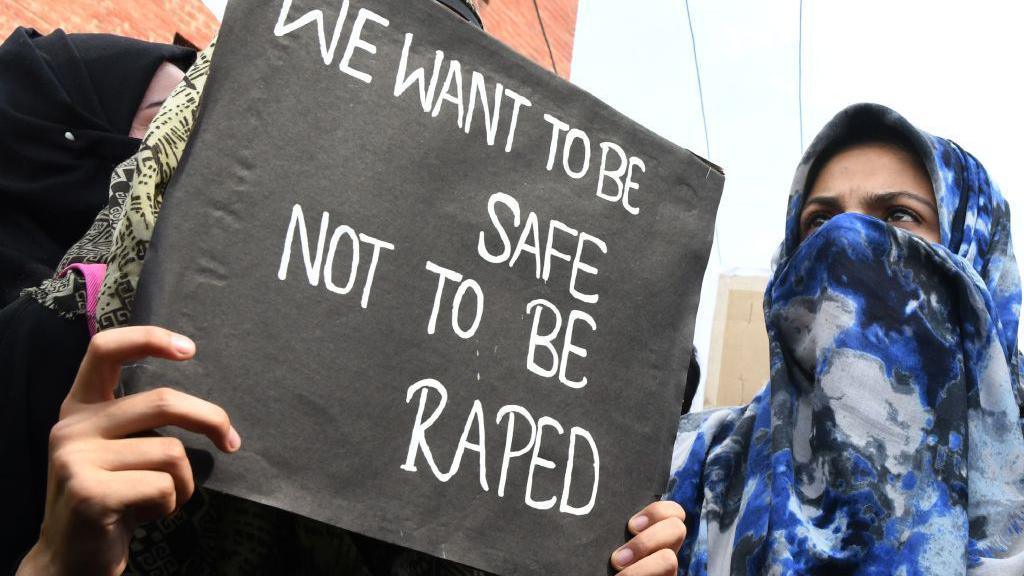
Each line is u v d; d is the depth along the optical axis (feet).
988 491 6.14
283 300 3.56
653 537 4.09
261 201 3.59
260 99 3.67
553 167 4.31
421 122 3.99
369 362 3.67
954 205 7.05
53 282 4.24
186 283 3.42
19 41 7.39
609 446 4.19
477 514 3.80
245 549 4.00
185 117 4.01
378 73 3.94
